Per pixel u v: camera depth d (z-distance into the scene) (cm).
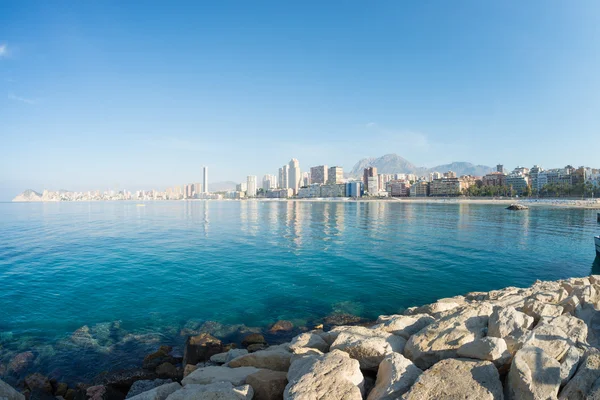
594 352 669
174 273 2436
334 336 974
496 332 786
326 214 9300
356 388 620
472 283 2141
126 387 1027
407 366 687
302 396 603
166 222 7081
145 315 1623
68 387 1059
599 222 6125
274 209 13075
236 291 1988
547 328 765
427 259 2856
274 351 962
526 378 580
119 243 3991
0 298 1880
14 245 3891
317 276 2314
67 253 3325
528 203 15100
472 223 6066
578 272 2456
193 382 838
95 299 1858
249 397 717
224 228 5691
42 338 1379
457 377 616
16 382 1088
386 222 6450
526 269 2522
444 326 859
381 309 1689
